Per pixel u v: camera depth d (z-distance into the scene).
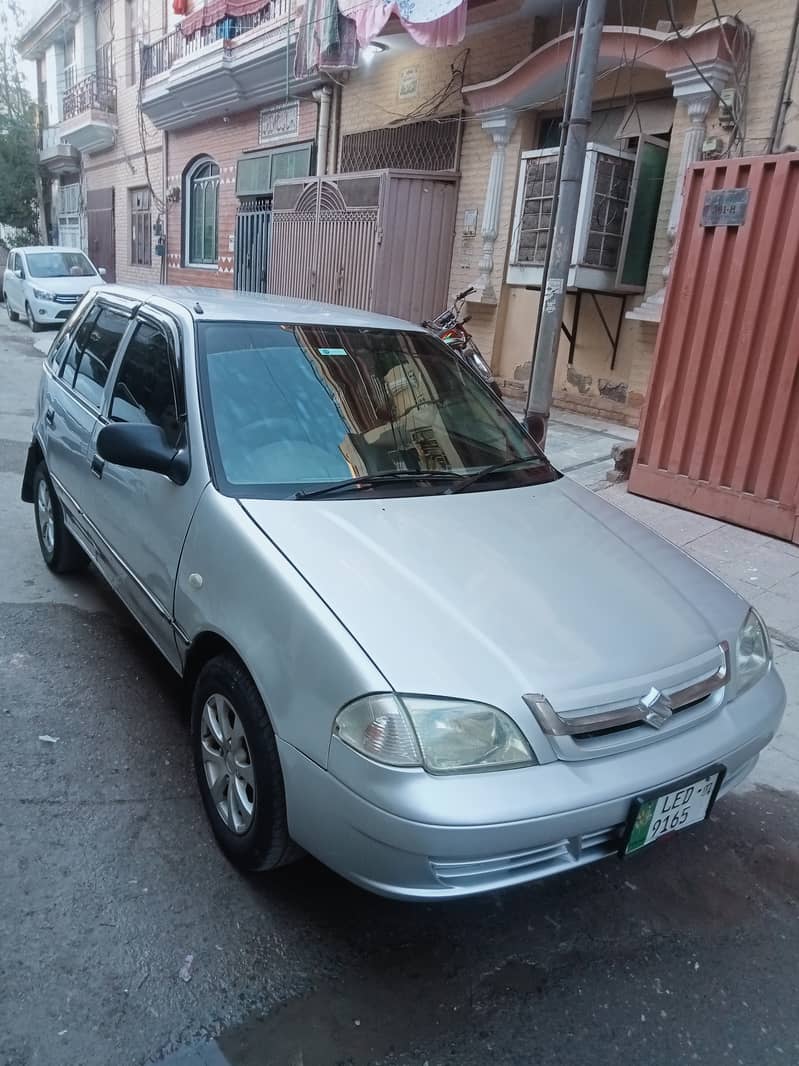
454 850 2.06
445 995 2.34
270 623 2.42
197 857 2.76
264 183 15.07
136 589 3.35
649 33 7.83
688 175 6.15
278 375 3.30
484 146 10.27
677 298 6.34
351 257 11.07
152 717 3.56
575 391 9.76
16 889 2.55
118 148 22.02
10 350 14.59
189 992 2.27
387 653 2.21
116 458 2.97
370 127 12.26
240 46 14.38
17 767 3.14
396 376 3.61
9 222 28.20
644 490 6.76
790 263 5.58
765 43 7.31
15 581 4.84
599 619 2.54
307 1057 2.12
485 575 2.61
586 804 2.18
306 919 2.56
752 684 2.78
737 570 5.48
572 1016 2.31
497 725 2.16
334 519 2.77
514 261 9.32
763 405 5.89
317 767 2.22
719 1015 2.36
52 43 26.34
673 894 2.85
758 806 3.38
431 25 9.40
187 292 4.11
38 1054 2.05
